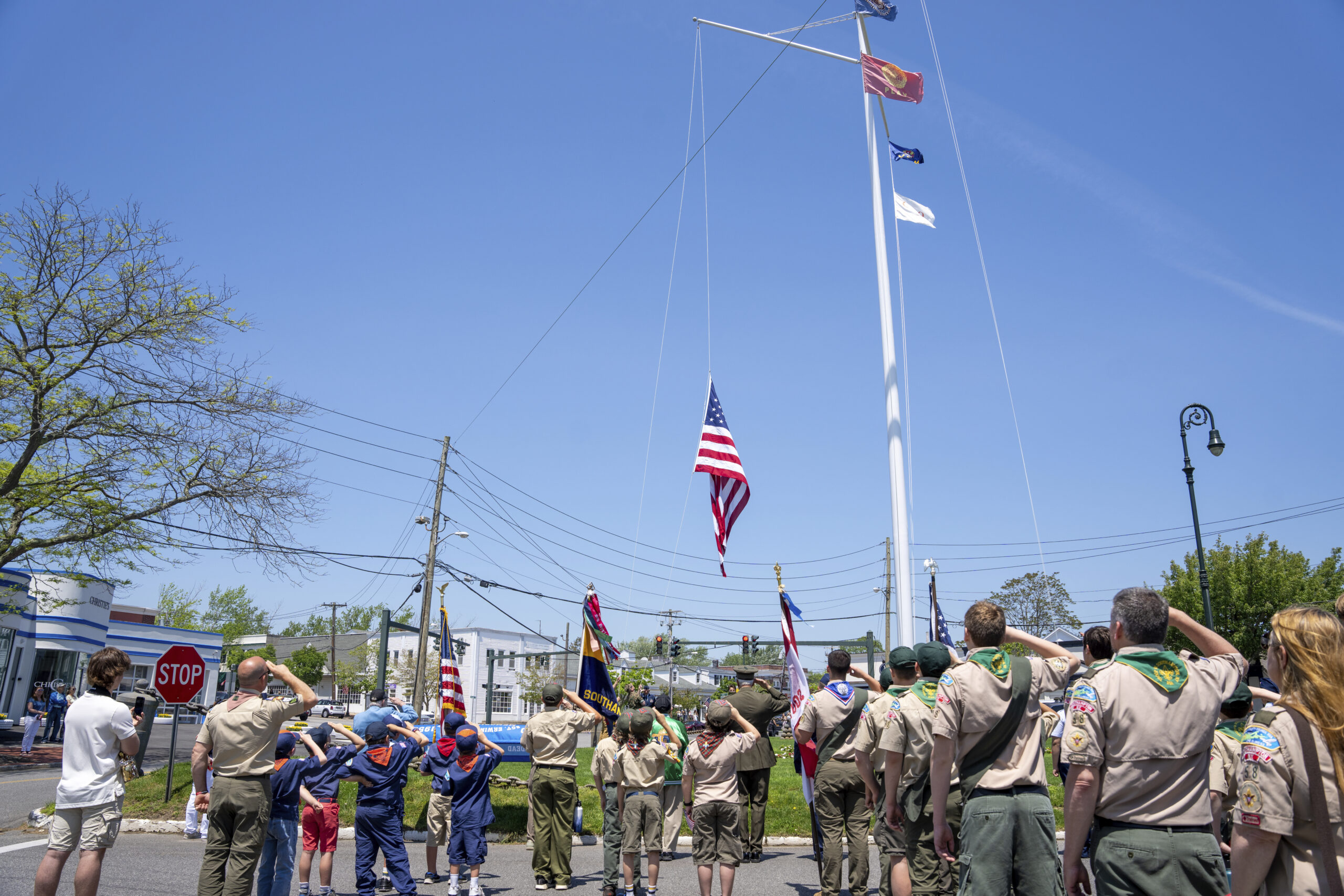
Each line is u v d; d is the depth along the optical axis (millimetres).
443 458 33656
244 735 6539
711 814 7465
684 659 91188
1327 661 3352
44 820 12148
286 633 109312
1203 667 3900
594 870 9812
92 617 42031
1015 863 4465
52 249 22047
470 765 8367
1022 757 4559
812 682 31234
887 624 48094
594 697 10820
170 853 10102
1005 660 4605
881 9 14742
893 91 14625
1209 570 36438
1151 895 3623
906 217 14703
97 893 7957
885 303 13820
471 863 8219
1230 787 5184
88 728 6539
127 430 22891
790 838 11375
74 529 23672
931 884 5559
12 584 28797
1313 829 3287
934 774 4594
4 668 35469
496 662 72188
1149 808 3742
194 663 12922
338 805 8508
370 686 76062
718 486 12445
